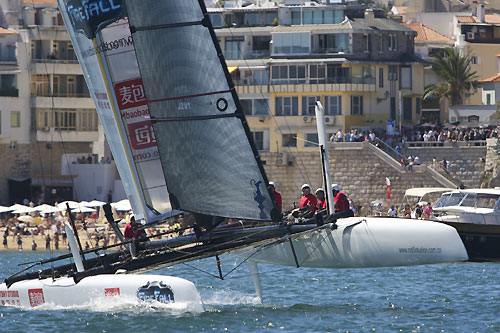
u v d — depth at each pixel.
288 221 82.88
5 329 76.81
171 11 75.88
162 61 76.31
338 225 79.00
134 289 80.81
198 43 75.81
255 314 83.62
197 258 80.44
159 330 75.19
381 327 78.44
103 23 83.94
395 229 78.25
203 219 77.69
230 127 75.88
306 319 81.81
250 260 83.81
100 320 78.56
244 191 76.44
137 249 81.06
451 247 78.25
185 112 76.19
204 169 76.50
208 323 77.94
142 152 84.38
